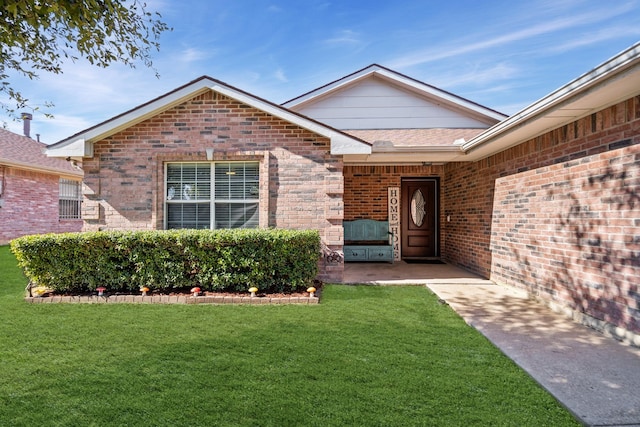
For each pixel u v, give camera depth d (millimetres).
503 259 6988
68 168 15594
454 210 9844
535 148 5949
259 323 4582
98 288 5895
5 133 16469
